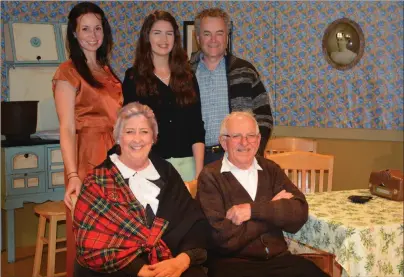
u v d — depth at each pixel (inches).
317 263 136.0
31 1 174.6
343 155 176.9
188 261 89.0
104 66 111.7
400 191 107.9
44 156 158.7
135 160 90.4
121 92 111.2
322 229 95.0
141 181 91.4
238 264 93.7
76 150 107.0
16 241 174.2
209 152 123.3
